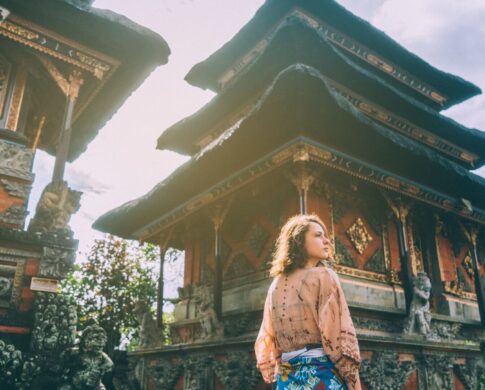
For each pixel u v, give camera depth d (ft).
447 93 78.84
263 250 49.01
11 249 29.32
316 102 37.65
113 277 99.30
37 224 30.89
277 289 8.85
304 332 8.10
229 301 51.34
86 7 36.91
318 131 41.37
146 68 43.01
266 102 37.99
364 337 37.70
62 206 31.76
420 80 74.43
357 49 66.13
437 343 43.75
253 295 47.75
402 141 41.83
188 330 58.29
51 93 46.29
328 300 7.94
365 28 63.26
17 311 28.66
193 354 49.42
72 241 31.14
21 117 39.34
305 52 49.80
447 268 56.44
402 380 39.83
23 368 25.99
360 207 49.37
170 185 52.16
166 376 52.49
